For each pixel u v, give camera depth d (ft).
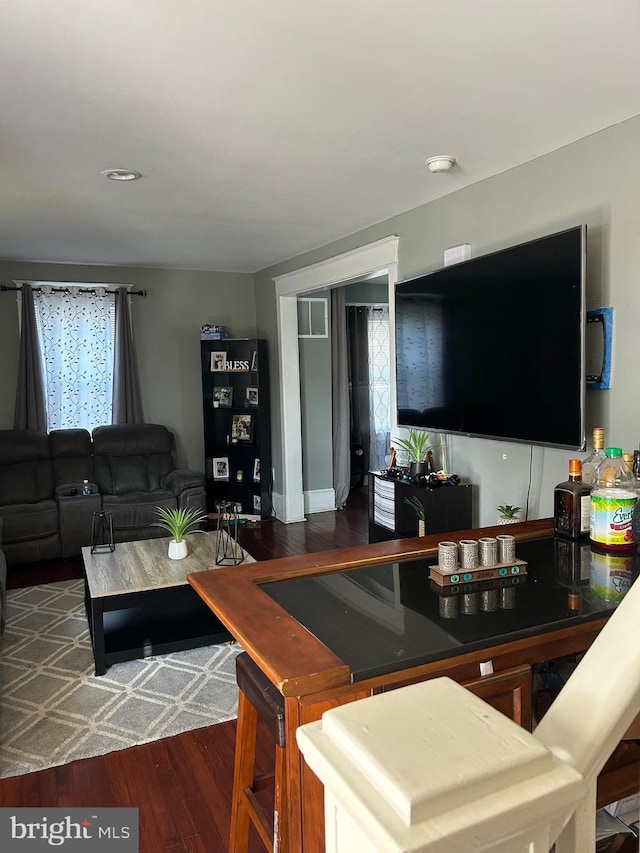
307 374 19.74
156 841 6.21
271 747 7.72
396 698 1.45
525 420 8.89
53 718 8.42
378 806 1.15
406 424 12.10
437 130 8.18
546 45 6.02
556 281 8.14
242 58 6.15
